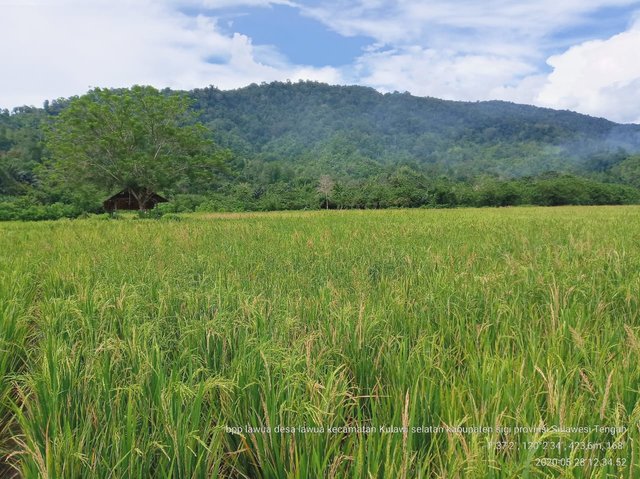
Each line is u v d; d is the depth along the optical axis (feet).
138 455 8.09
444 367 11.57
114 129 103.55
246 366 10.63
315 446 8.25
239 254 30.42
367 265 26.08
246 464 9.19
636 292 16.71
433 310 16.17
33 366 14.15
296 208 234.58
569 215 99.81
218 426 8.64
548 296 16.96
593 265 21.39
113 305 16.39
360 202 235.20
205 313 16.46
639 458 7.64
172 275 22.43
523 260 24.76
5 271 26.13
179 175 109.50
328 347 12.21
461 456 7.57
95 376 10.50
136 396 9.75
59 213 126.21
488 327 13.83
